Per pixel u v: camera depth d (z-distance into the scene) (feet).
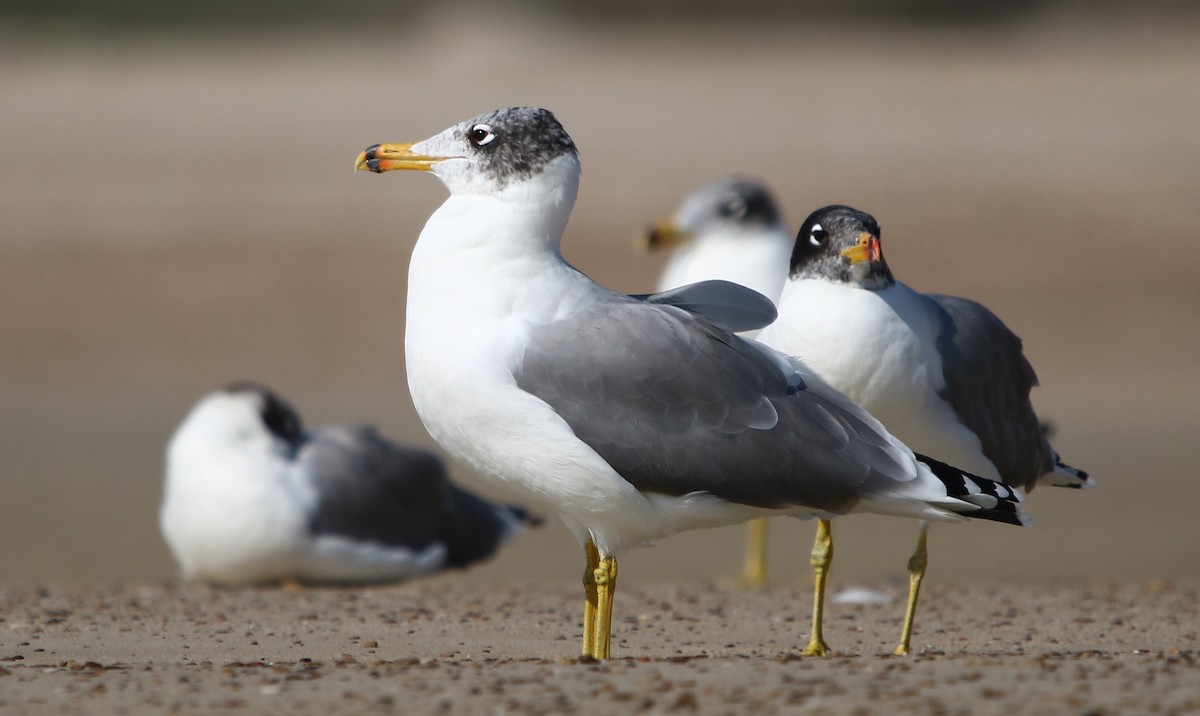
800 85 166.71
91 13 226.58
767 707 23.34
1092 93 157.69
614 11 232.12
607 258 98.27
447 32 225.76
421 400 29.09
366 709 23.71
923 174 119.24
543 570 49.90
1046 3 236.63
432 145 29.45
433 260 28.91
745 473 28.35
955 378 32.89
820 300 31.86
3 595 40.32
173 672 26.89
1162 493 59.93
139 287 92.73
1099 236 104.47
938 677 25.26
